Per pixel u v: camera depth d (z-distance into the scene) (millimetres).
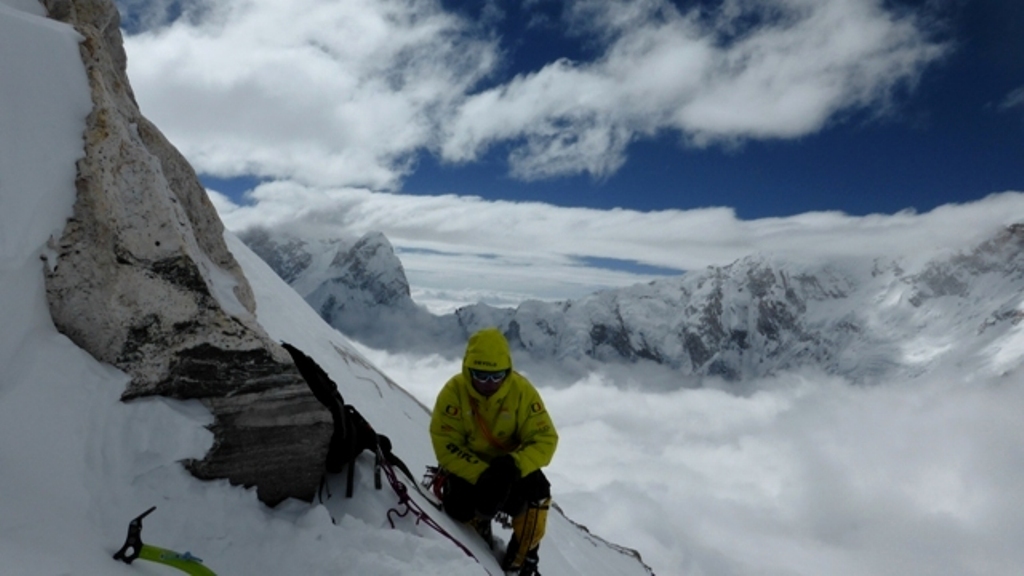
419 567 2949
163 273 3021
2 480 2236
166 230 3084
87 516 2416
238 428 3037
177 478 2814
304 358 3600
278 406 3137
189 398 2996
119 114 3316
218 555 2730
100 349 2816
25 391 2498
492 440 4023
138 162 3162
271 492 3137
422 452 7398
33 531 2133
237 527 2881
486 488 3725
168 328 2967
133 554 2314
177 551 2625
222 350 3066
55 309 2754
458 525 4117
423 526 3395
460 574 2975
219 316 3107
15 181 2697
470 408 3971
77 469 2492
